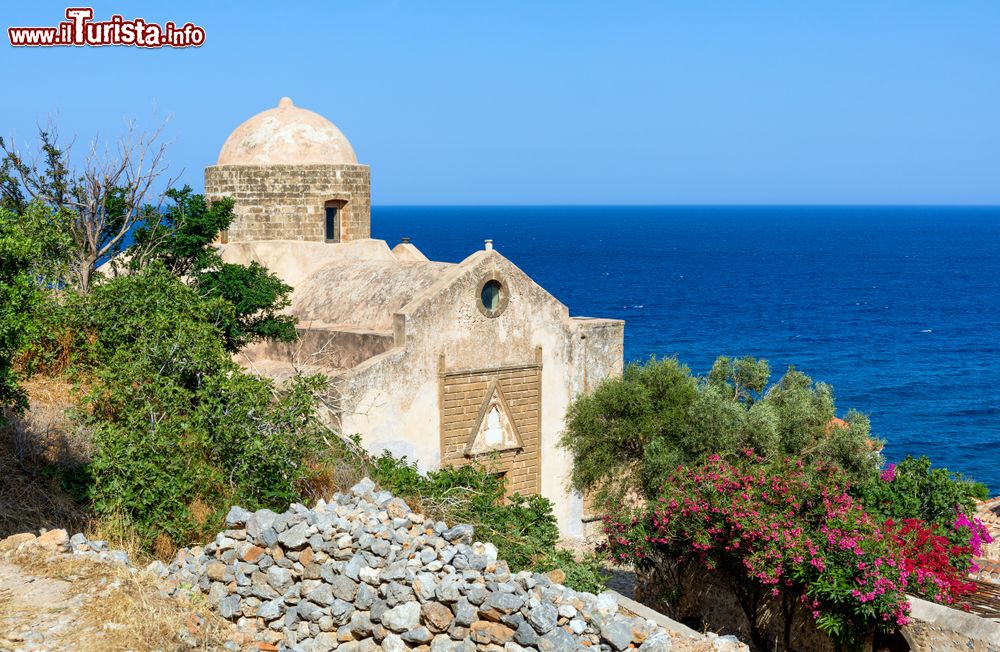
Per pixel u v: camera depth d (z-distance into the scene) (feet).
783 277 653.30
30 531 48.75
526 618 39.50
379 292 100.37
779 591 65.62
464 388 91.45
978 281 627.46
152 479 52.75
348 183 115.24
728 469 71.77
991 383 287.48
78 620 37.40
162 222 96.32
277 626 42.88
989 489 183.73
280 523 44.29
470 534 44.60
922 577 62.44
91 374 65.05
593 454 97.30
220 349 64.18
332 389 82.84
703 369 298.76
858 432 91.09
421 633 40.34
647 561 79.20
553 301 97.76
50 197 98.43
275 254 111.96
